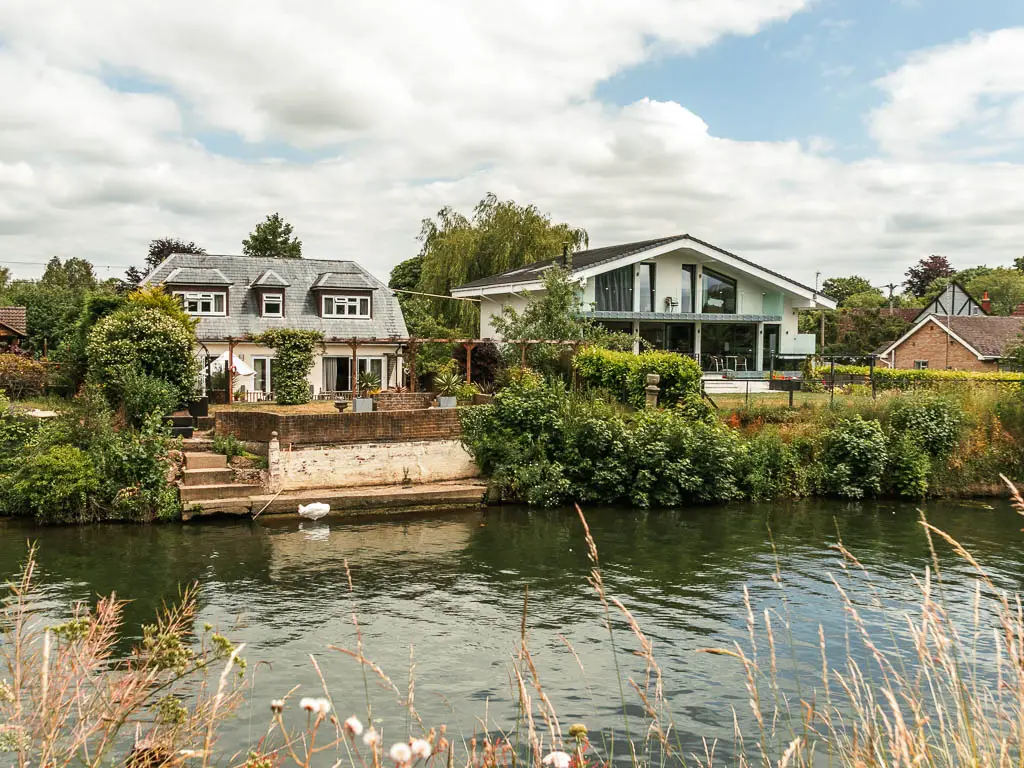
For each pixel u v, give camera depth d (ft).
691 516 70.85
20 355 107.34
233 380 112.27
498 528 65.21
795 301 142.61
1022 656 12.55
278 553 55.62
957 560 55.16
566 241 164.86
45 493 62.08
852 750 13.96
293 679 33.04
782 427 86.17
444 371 103.65
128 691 13.11
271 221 211.82
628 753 26.86
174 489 66.49
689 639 39.27
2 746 11.64
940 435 84.12
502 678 34.06
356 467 74.95
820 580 49.83
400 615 42.70
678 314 132.36
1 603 41.06
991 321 166.30
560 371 103.04
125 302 93.76
